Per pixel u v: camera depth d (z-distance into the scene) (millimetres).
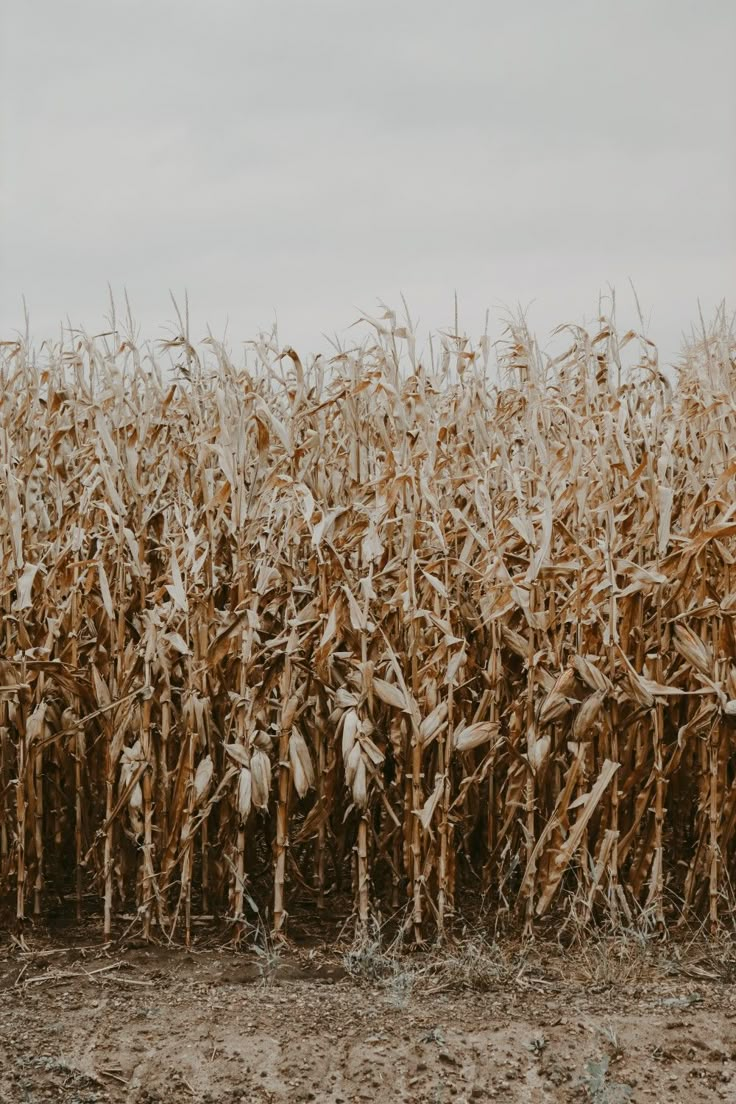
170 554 5156
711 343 7062
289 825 5266
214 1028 3922
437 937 4672
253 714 4758
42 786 5328
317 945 4824
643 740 5008
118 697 4973
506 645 5191
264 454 4945
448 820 4766
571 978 4406
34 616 5184
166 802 4910
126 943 4793
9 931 4922
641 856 4965
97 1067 3660
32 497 5520
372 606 4980
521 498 4809
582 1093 3549
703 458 5676
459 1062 3699
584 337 5844
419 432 5012
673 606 5098
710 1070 3646
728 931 4879
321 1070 3658
